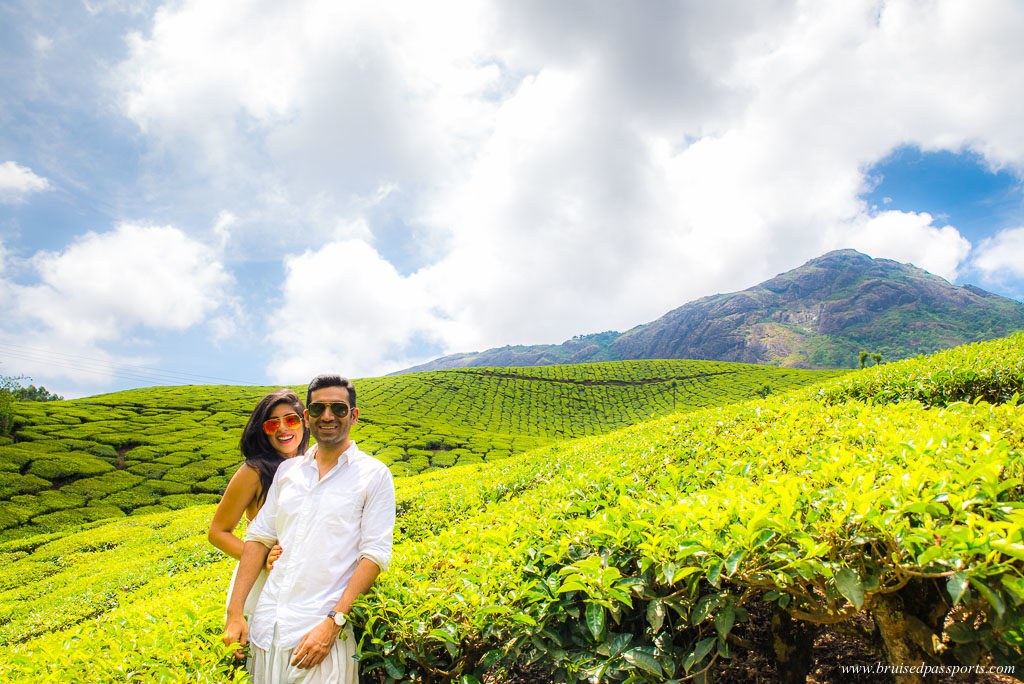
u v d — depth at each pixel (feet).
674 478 13.69
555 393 240.73
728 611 7.25
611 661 7.83
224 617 10.03
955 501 6.52
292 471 9.07
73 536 68.80
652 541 7.87
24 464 101.24
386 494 8.97
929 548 5.87
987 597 5.63
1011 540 5.58
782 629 8.60
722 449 16.46
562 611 8.48
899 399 21.30
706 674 7.95
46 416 130.82
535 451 33.81
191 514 72.38
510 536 11.51
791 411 18.66
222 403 171.01
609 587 8.05
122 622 11.42
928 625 6.78
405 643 8.63
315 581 8.27
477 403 218.59
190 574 35.73
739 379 252.83
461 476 34.12
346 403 9.03
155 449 119.96
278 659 7.95
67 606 39.81
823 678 9.23
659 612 7.65
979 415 12.03
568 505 13.01
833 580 6.51
